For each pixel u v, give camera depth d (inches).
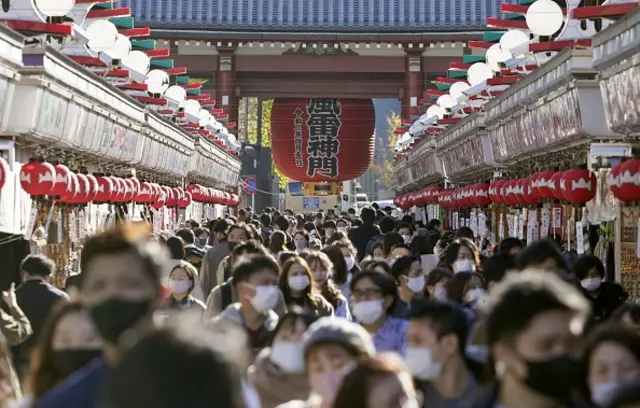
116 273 243.8
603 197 1041.5
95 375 247.1
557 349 238.8
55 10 1133.7
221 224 1036.5
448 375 348.2
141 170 1758.1
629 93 863.1
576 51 1045.2
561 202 1149.1
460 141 1926.7
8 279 975.6
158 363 179.0
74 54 1353.3
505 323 240.2
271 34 3218.5
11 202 993.5
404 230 1237.1
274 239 928.3
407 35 3208.7
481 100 1732.3
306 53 3287.4
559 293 239.6
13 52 944.3
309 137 3344.0
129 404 180.1
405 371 259.3
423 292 633.6
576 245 1102.4
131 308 244.1
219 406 179.3
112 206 1498.5
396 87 3344.0
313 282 568.1
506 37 1471.5
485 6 3257.9
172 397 177.9
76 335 290.0
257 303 474.6
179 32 3196.4
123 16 1526.8
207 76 3523.6
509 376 247.9
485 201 1692.9
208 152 2415.1
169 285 610.5
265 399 388.5
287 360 385.1
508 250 738.8
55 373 295.4
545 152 1302.9
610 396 287.4
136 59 1594.5
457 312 346.6
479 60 1977.1
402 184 3430.1
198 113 2241.6
